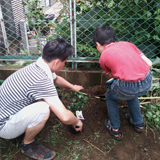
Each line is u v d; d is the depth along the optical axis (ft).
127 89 5.29
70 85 6.96
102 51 5.72
